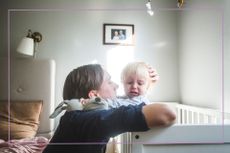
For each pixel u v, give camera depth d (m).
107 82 1.35
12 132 1.71
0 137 1.71
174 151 0.92
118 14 2.01
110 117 0.96
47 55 2.02
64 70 1.94
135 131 0.91
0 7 2.26
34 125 1.70
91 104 1.11
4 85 1.89
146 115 0.89
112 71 1.45
